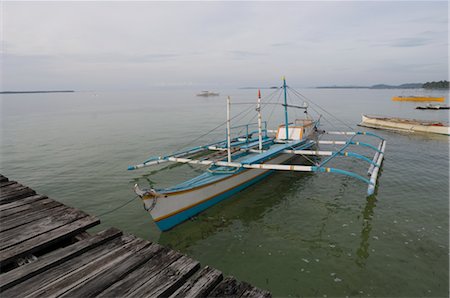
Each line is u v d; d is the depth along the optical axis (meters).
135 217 12.72
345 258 9.45
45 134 35.44
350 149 26.09
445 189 15.27
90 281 4.63
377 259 9.32
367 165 20.39
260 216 12.68
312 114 60.75
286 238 10.81
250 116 58.88
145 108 84.44
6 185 9.72
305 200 14.27
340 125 42.94
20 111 75.62
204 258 9.67
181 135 34.78
